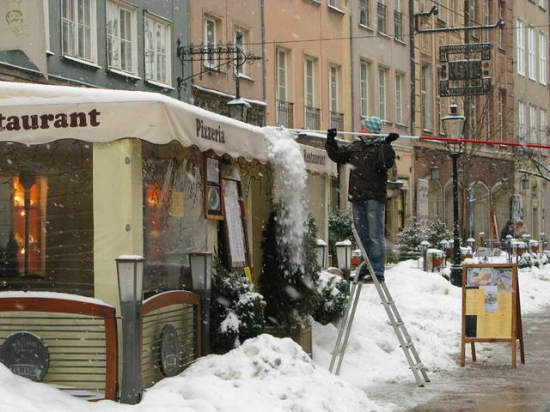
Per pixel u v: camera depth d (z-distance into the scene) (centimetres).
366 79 4528
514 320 1432
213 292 1201
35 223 1109
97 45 2684
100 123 1030
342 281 1539
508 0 6412
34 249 1109
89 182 1095
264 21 3647
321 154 1560
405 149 4812
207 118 1127
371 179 1298
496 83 5709
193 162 1214
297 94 3891
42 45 1712
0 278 1120
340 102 4247
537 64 7012
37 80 2409
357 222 1310
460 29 3756
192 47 3081
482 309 1454
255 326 1207
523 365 1453
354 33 4372
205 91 3231
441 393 1222
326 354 1425
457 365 1464
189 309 1145
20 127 1048
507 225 5178
